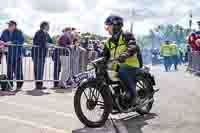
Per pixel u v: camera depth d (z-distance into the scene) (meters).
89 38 10.59
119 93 5.47
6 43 8.52
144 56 20.20
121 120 5.77
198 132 5.12
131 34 5.58
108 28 5.64
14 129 5.02
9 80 8.58
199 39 14.02
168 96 8.17
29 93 8.27
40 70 8.95
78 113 5.07
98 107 5.52
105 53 5.79
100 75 5.19
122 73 5.51
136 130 5.17
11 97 7.66
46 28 9.02
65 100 7.47
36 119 5.66
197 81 11.30
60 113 6.15
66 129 5.10
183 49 20.56
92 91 5.16
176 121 5.75
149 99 6.05
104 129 5.18
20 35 8.77
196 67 13.97
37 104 6.94
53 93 8.35
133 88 5.58
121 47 5.59
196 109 6.71
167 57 16.72
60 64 9.23
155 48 20.33
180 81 11.23
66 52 9.28
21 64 8.78
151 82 6.12
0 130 4.95
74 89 9.05
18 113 6.07
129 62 5.62
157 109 6.67
